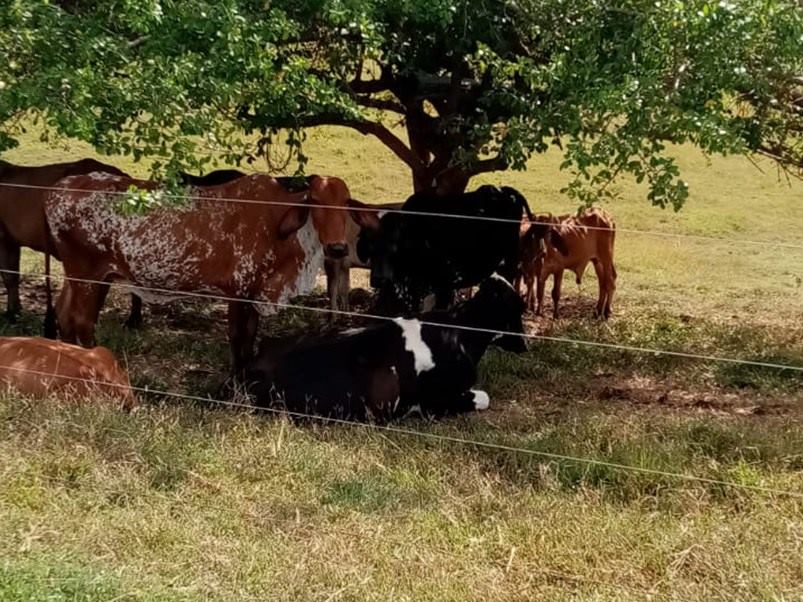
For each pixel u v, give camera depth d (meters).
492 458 6.28
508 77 8.26
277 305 7.95
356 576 4.71
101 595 4.32
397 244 9.54
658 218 18.16
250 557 4.85
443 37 8.10
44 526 4.94
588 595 4.63
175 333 9.52
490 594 4.60
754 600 4.54
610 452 6.22
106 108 6.12
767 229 17.91
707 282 13.82
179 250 7.69
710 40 6.50
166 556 4.81
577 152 6.63
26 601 4.19
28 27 6.01
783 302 12.55
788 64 7.11
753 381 8.48
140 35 6.61
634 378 8.62
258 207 7.75
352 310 11.20
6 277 9.96
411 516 5.40
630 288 13.20
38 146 17.59
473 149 8.70
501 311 7.71
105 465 5.66
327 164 19.67
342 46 8.08
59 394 6.47
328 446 6.28
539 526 5.27
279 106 6.94
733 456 6.38
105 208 7.67
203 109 6.25
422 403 7.40
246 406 6.79
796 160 8.75
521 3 7.48
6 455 5.59
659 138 6.77
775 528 5.23
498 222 10.08
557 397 8.03
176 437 6.07
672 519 5.41
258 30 6.26
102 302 8.07
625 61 6.63
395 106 10.22
